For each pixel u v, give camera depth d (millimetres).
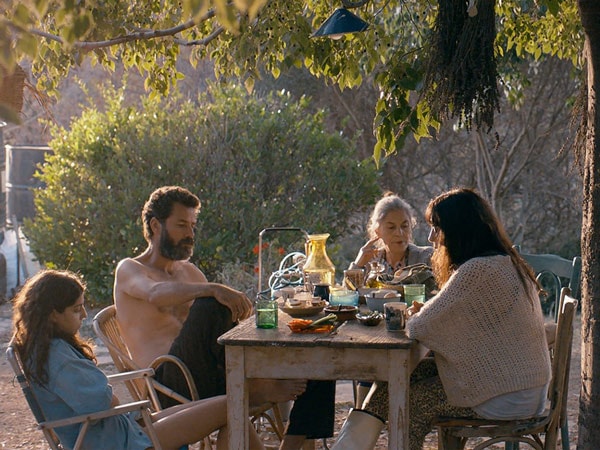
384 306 3818
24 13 2178
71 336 3598
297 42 5195
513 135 13078
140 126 9898
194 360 4246
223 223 9734
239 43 5277
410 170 13969
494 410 3684
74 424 3562
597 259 3717
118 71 18469
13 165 12719
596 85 3680
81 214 9750
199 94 10367
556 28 6492
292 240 9805
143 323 4668
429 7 5625
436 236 3914
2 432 5727
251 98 10297
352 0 5098
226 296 4250
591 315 3746
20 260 12133
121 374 3996
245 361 3672
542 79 12406
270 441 5105
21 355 3520
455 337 3623
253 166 9836
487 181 13500
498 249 3762
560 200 13062
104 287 9844
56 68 5977
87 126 10227
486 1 4000
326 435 4191
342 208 10367
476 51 4020
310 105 14734
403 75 4664
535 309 3723
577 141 4125
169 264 4902
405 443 3564
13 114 2008
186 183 9805
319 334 3717
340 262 12031
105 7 5234
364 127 14242
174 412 3967
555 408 3785
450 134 13625
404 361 3545
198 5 2002
